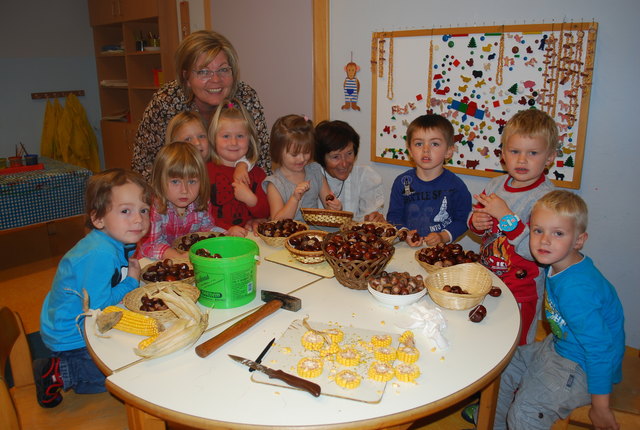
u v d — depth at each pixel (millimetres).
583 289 1357
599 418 1337
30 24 5285
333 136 2244
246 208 2322
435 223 2135
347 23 3078
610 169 2281
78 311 1398
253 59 3793
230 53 2268
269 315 1272
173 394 962
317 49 3275
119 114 5711
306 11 3289
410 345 1107
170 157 1772
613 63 2176
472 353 1108
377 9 2912
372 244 1462
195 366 1056
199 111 2428
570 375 1418
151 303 1240
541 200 1393
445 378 1018
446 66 2688
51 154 5504
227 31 3941
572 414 1398
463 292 1333
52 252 3957
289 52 3488
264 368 1025
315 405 932
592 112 2279
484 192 1979
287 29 3457
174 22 4375
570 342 1441
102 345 1145
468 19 2561
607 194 2314
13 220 3160
